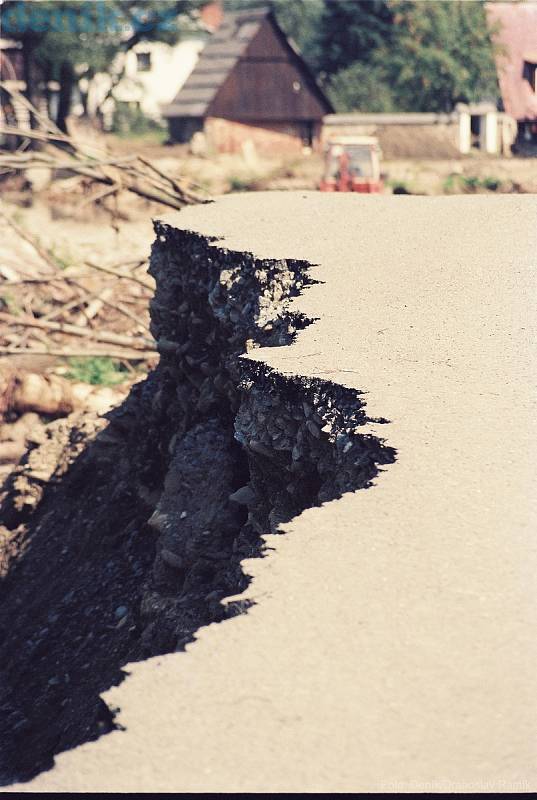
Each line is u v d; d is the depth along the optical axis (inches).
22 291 903.1
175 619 322.3
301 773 132.7
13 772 336.5
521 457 216.7
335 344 300.4
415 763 132.7
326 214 490.0
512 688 145.1
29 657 402.6
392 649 155.0
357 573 176.1
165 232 473.7
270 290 372.5
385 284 361.7
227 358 370.6
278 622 163.9
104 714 152.5
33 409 740.0
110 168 799.7
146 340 809.5
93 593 422.9
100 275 801.6
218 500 359.9
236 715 143.6
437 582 171.5
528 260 390.0
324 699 145.1
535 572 173.3
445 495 201.6
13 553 517.7
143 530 448.5
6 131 803.4
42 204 1464.1
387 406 246.2
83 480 522.6
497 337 300.7
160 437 472.4
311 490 268.2
